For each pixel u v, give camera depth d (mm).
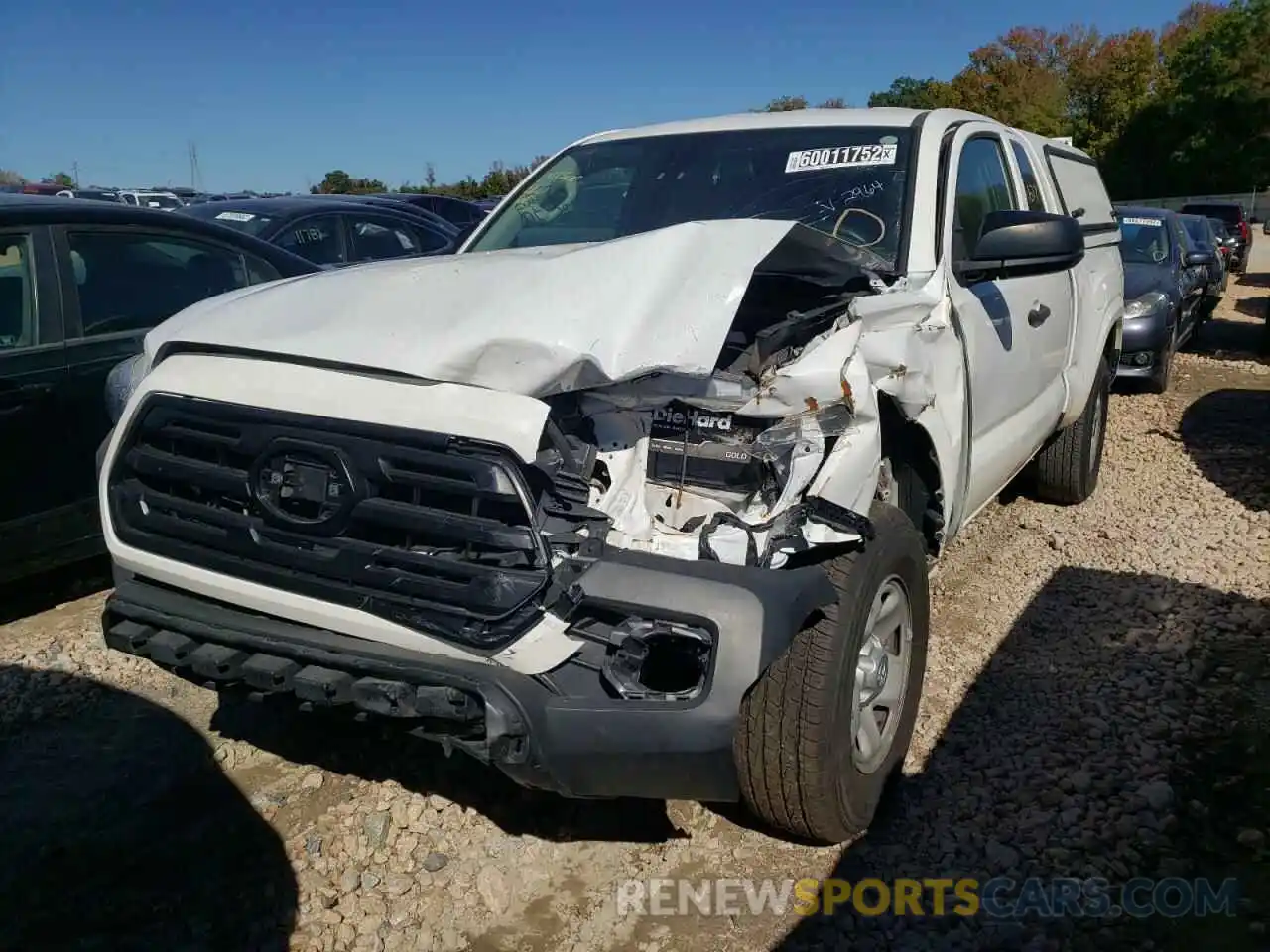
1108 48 52688
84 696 4012
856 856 3027
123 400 3357
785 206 4051
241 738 3699
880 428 3070
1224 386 10656
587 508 2578
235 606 2783
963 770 3434
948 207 3951
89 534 4734
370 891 2914
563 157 4801
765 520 2711
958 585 4938
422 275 3018
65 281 4770
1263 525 5766
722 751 2410
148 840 3139
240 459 2734
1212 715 3746
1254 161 49125
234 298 3234
